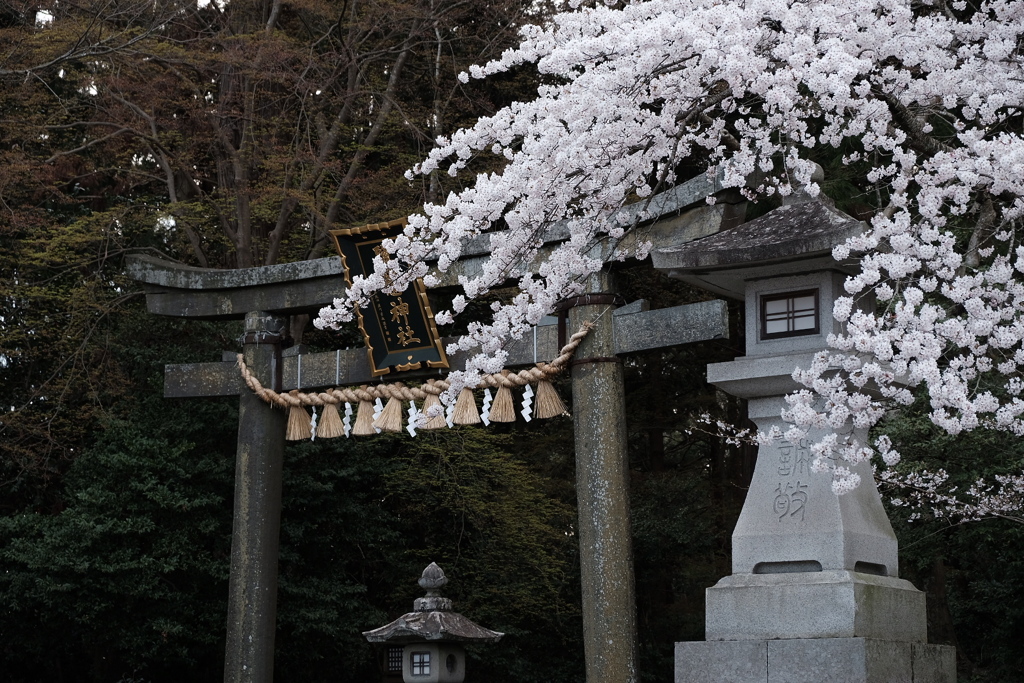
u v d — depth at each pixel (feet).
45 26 49.39
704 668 20.16
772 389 20.71
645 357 55.83
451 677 31.55
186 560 40.60
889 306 18.76
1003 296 19.62
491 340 23.41
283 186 49.16
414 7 50.65
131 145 53.72
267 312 34.83
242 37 48.57
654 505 50.39
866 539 20.17
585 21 22.76
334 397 33.12
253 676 32.76
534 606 47.21
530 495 46.85
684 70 21.07
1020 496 29.19
